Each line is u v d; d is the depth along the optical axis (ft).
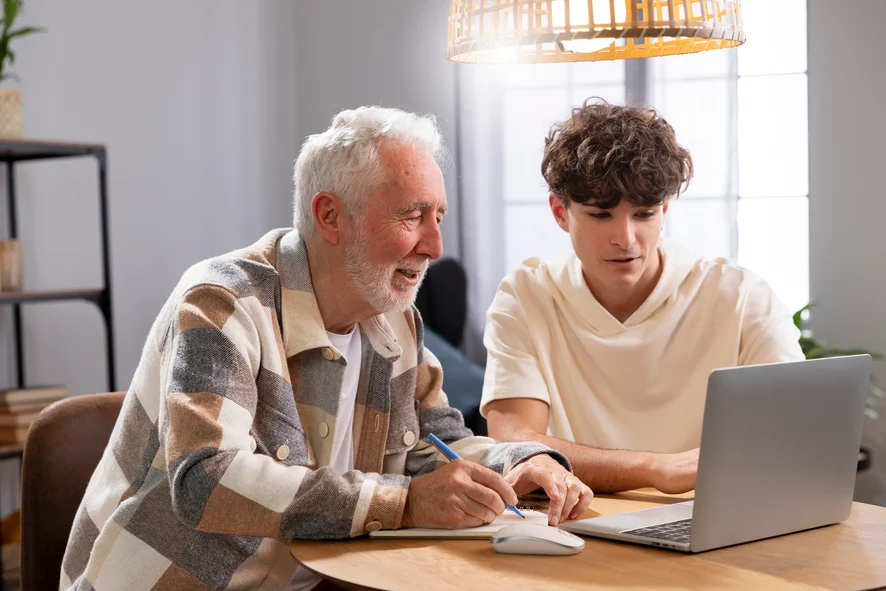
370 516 4.17
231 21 14.07
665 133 5.96
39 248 11.75
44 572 5.32
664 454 5.26
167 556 4.39
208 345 4.30
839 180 12.12
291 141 15.01
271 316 4.66
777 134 12.55
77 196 12.14
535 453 4.99
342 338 5.02
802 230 12.50
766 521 4.13
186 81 13.43
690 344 6.38
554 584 3.55
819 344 11.46
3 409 10.16
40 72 11.71
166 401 4.26
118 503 4.61
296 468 4.22
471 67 13.76
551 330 6.63
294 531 4.12
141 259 12.85
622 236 5.97
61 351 11.96
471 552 3.99
